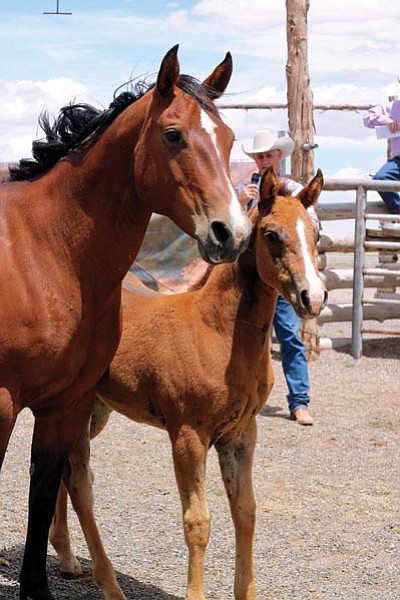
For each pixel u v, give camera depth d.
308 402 8.24
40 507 4.35
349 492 6.34
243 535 4.34
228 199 3.65
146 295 5.10
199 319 4.39
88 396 4.33
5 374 3.90
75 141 4.20
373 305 11.44
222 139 3.77
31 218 4.08
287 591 4.65
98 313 4.11
